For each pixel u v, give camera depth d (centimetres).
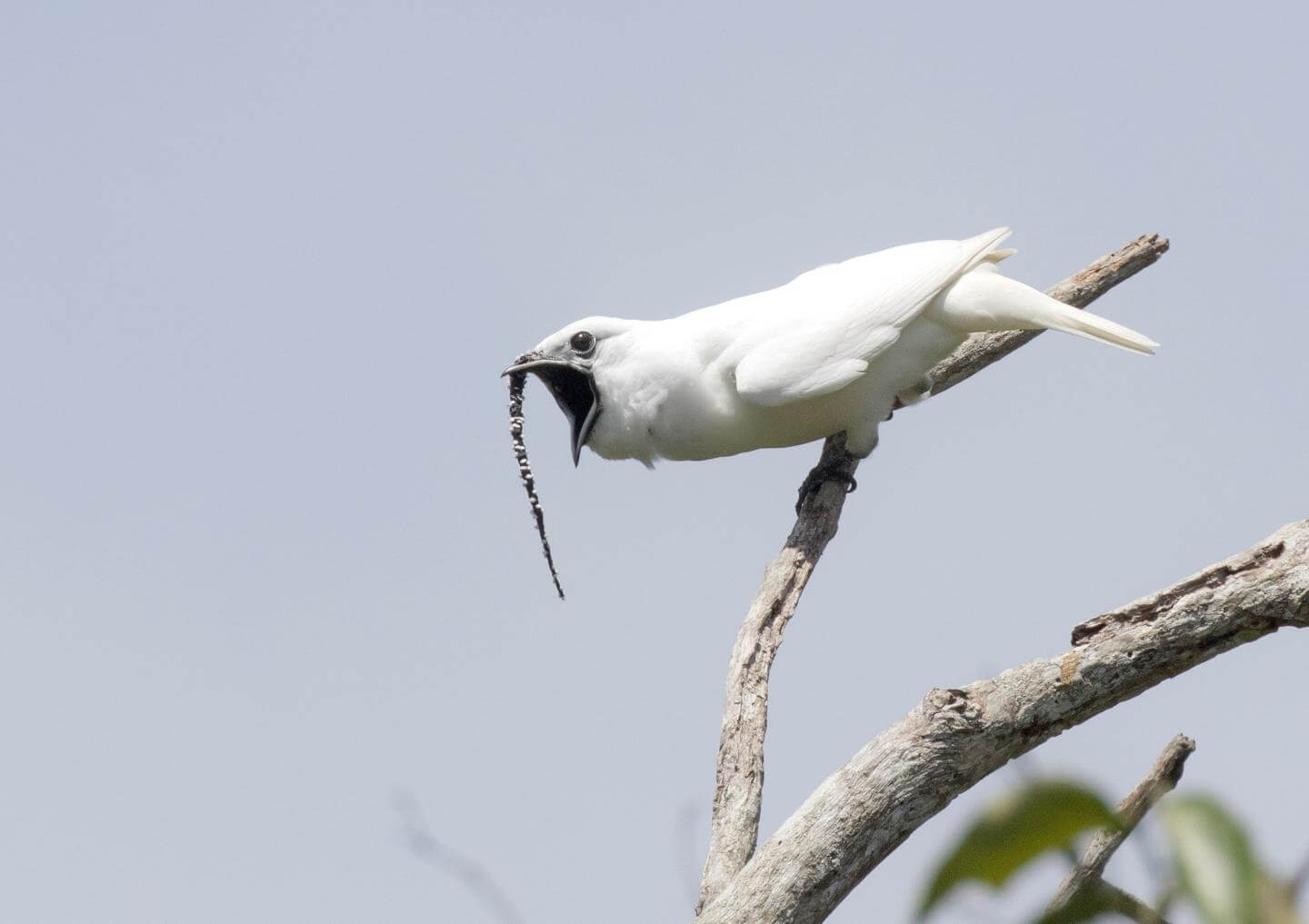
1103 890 312
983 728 782
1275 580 764
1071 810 261
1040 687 786
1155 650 780
